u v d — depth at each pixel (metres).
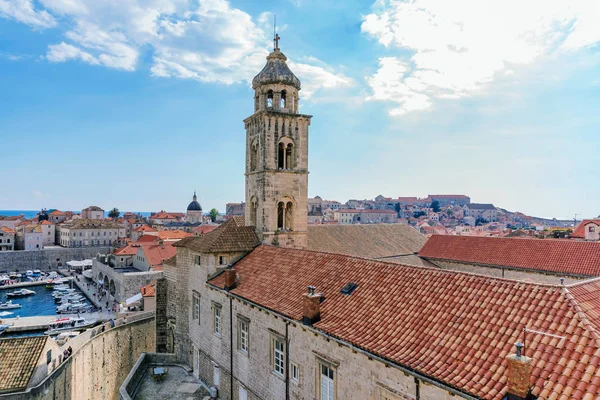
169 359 50.69
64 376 43.38
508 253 55.50
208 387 43.28
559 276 47.78
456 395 18.22
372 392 23.02
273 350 32.75
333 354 25.95
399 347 22.09
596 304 20.67
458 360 19.55
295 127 50.66
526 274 51.19
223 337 40.34
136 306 83.38
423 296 25.36
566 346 17.55
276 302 32.59
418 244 71.62
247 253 46.50
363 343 23.47
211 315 43.06
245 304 36.31
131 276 104.25
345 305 28.28
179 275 51.00
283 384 31.00
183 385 44.19
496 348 19.19
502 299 22.00
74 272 159.75
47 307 113.88
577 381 15.88
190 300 48.97
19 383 37.97
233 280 39.31
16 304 114.75
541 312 19.97
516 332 19.52
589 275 45.00
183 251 50.78
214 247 44.75
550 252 51.66
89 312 104.12
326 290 31.20
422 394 20.06
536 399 15.91
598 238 89.62
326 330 26.11
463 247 61.72
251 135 52.09
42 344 41.19
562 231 113.75
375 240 67.06
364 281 30.06
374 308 26.55
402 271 28.88
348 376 24.72
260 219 48.91
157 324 56.97
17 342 41.09
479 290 23.47
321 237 61.22
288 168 50.88
